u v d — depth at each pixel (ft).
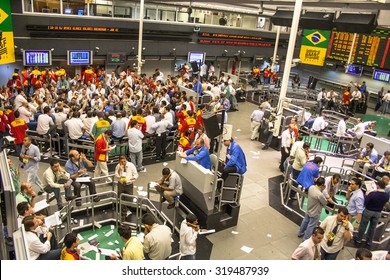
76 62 56.08
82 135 32.73
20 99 37.88
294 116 42.80
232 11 73.61
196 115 37.24
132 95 45.83
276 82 76.79
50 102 39.73
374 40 67.00
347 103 64.85
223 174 24.77
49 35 51.93
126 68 65.31
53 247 18.75
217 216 24.53
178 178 23.73
